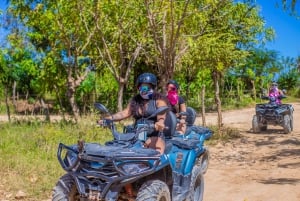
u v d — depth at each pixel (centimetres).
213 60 1753
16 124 1573
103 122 571
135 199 528
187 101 3103
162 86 1345
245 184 839
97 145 523
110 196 488
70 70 1739
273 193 766
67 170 506
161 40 1430
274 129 1806
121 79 1644
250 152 1233
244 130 1778
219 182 860
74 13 1606
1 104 2930
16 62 2450
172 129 644
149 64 2405
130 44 1698
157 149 555
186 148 627
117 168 484
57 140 1185
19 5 1769
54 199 516
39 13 1698
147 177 533
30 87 2792
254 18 2005
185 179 613
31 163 909
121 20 1508
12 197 712
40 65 2297
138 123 569
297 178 884
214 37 1659
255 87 4344
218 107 1698
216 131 1548
